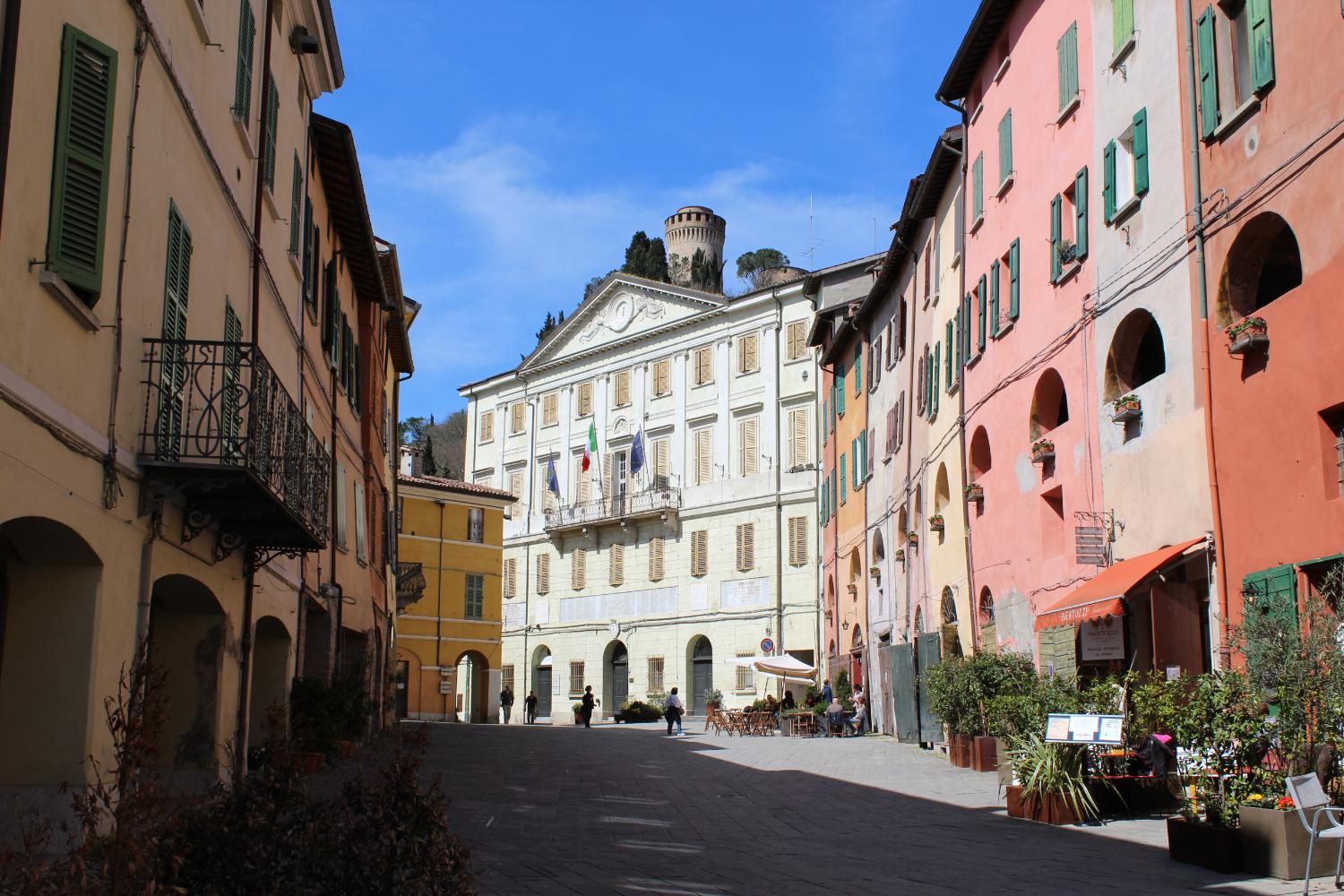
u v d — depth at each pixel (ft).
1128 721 49.42
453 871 22.77
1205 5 53.21
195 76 43.60
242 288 52.26
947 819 50.14
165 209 39.91
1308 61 45.47
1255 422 48.39
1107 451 62.03
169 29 40.04
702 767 79.30
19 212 28.73
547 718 215.10
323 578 75.10
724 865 38.24
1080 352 66.03
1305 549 44.98
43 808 33.71
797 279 182.70
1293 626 37.14
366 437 95.91
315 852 21.63
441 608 192.95
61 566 34.78
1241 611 48.73
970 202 88.02
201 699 48.85
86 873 17.95
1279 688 36.32
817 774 72.64
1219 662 49.57
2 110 27.58
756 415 187.73
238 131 50.47
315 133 71.15
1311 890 32.27
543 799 57.98
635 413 207.51
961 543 89.92
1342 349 43.04
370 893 21.47
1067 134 69.05
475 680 200.64
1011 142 78.79
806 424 180.34
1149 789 49.65
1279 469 46.70
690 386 198.90
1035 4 75.05
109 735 35.78
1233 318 51.49
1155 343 66.23
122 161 35.37
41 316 30.22
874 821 50.08
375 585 104.68
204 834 21.04
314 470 53.21
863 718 122.21
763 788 64.95
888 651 113.50
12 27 27.89
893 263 112.16
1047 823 47.75
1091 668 64.03
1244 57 51.31
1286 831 34.37
